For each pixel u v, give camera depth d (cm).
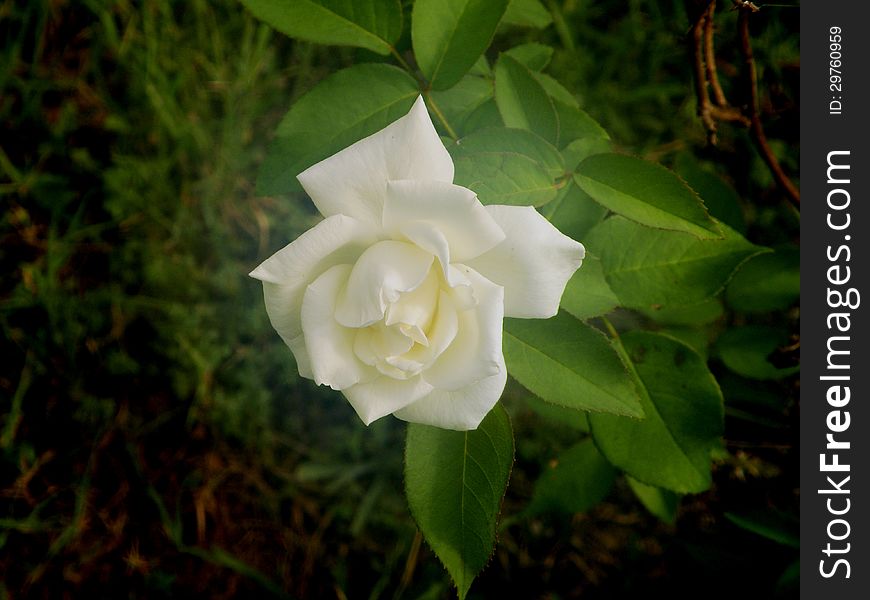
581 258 17
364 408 18
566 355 20
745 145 39
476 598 39
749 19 28
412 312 17
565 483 30
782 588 30
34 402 39
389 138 17
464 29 22
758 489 35
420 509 20
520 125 23
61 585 39
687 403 25
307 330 17
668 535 38
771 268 30
